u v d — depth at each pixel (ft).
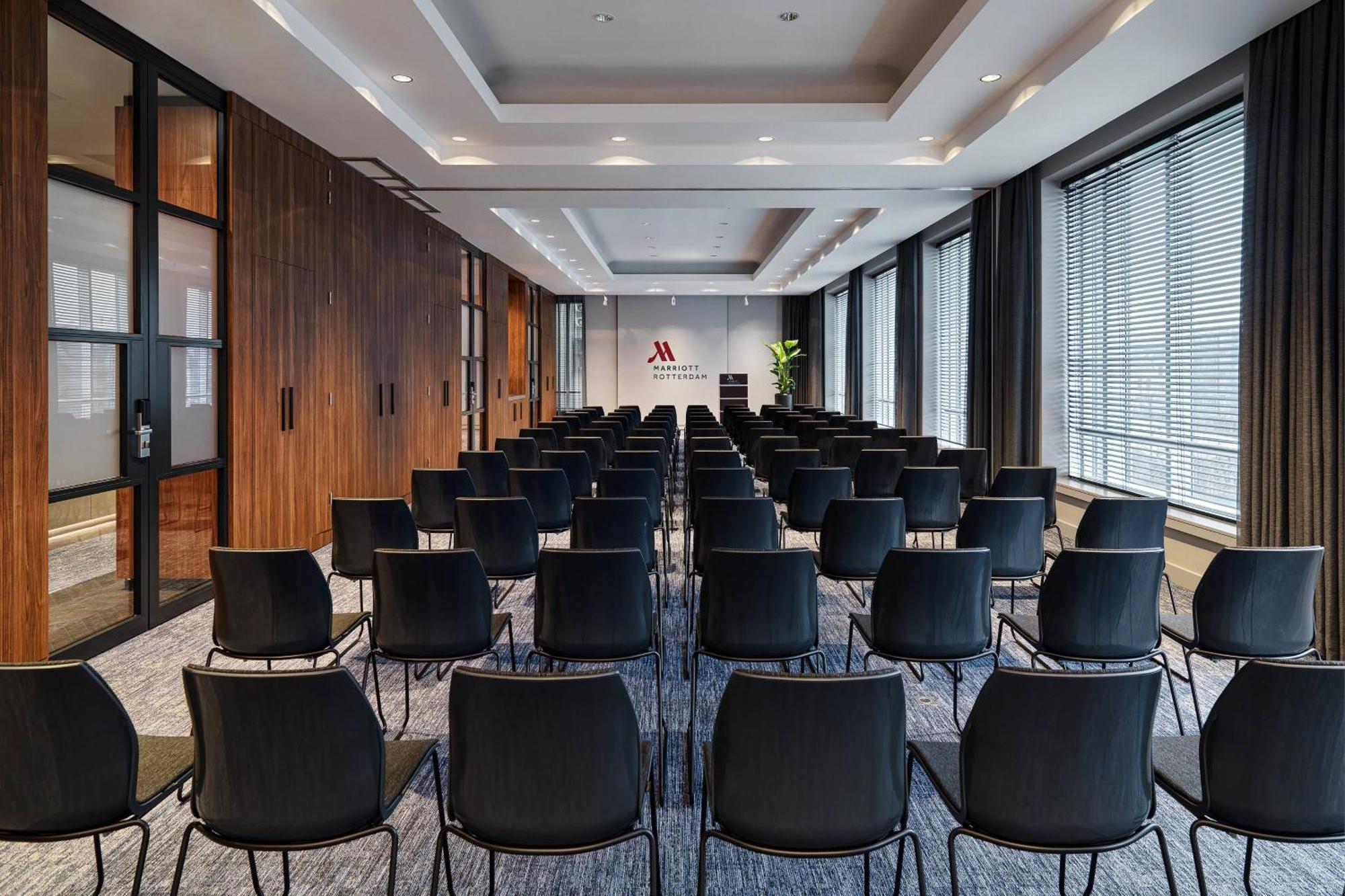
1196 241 21.77
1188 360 22.15
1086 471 27.71
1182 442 22.34
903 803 7.02
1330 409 15.70
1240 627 11.01
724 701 6.79
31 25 13.65
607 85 25.21
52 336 14.55
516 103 26.48
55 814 6.98
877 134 26.45
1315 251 15.97
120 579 16.72
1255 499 17.60
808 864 9.26
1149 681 6.73
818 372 68.90
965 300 38.83
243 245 20.89
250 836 6.98
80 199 15.30
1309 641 11.23
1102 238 26.48
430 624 11.28
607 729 6.75
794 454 22.81
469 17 20.59
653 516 19.44
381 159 26.78
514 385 59.00
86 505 15.56
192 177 19.04
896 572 11.03
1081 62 18.69
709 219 47.19
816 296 69.05
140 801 7.30
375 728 6.98
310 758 6.82
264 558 11.19
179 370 18.51
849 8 20.20
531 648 16.11
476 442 45.88
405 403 33.58
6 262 13.23
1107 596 10.96
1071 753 6.77
